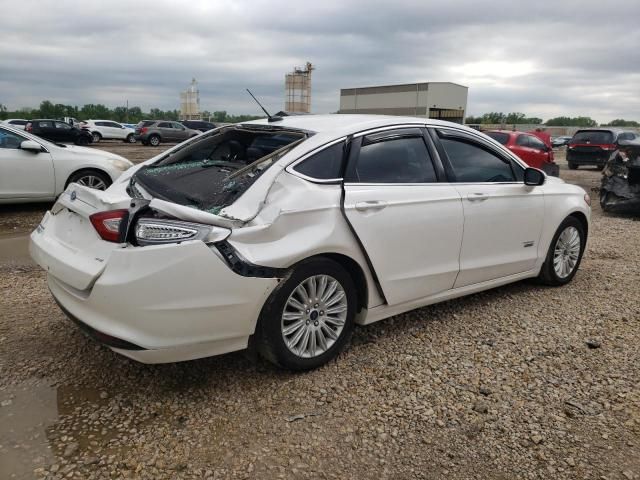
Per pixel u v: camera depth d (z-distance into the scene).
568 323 4.34
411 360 3.63
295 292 3.25
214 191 3.30
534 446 2.76
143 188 3.58
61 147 8.71
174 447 2.68
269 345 3.20
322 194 3.33
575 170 20.92
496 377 3.43
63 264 3.09
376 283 3.63
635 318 4.47
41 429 2.79
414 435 2.83
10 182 8.12
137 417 2.92
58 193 8.57
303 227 3.21
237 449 2.68
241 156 3.96
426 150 4.05
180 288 2.82
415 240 3.78
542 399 3.19
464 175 4.27
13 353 3.57
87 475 2.47
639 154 9.50
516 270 4.76
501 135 13.74
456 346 3.87
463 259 4.20
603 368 3.58
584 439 2.82
